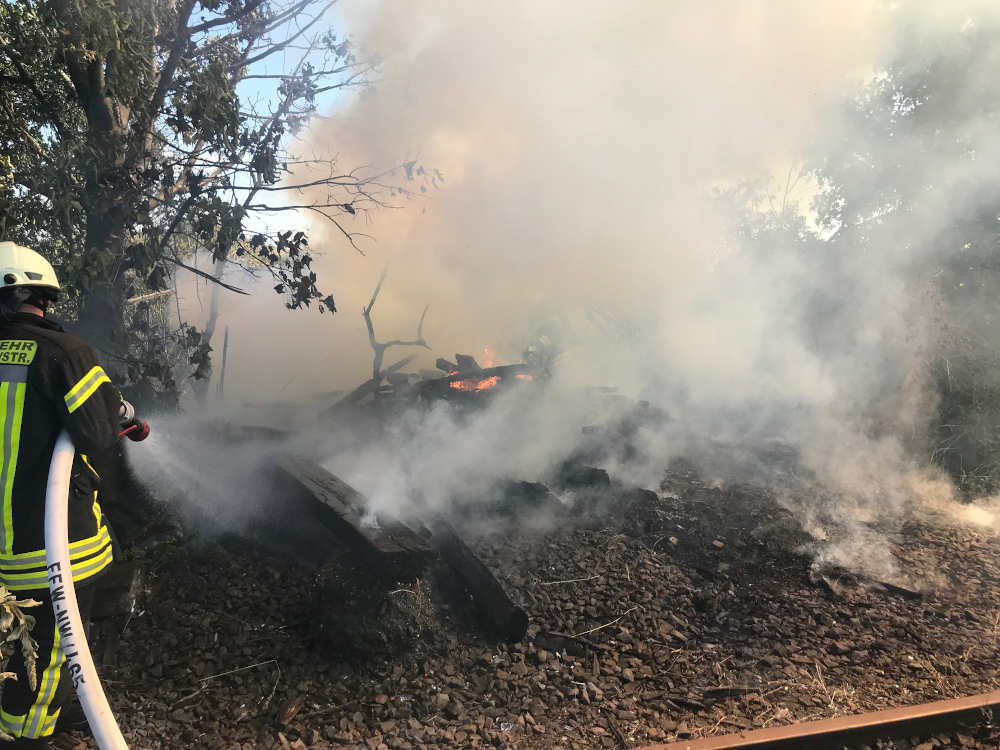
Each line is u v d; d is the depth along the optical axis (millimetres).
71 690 2369
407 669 3143
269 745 2695
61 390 2230
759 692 3113
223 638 3270
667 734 2828
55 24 3645
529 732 2834
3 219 3596
